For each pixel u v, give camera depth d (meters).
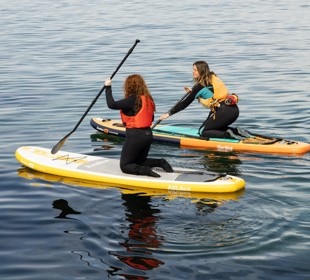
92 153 8.84
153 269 5.07
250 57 17.97
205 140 9.30
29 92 13.40
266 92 13.20
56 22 27.03
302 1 35.72
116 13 30.39
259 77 14.98
